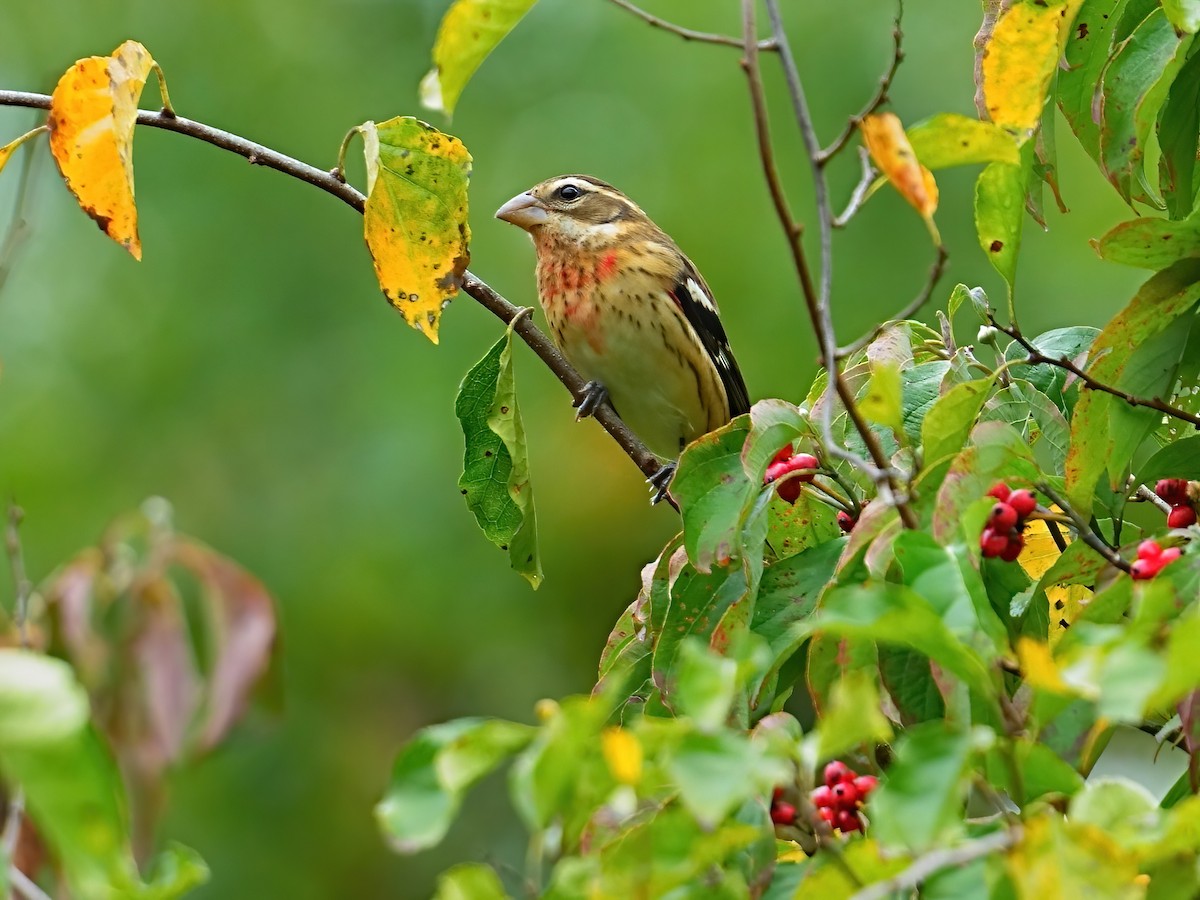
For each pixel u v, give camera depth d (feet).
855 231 50.67
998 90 22.26
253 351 55.06
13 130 57.77
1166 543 20.15
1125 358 22.39
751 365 49.57
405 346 54.29
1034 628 21.75
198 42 57.98
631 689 24.03
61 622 28.30
